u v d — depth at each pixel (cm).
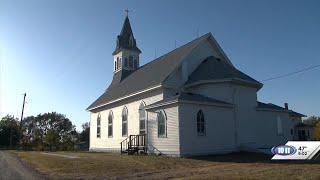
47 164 2145
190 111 2562
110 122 3944
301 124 5541
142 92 3192
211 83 2864
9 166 2136
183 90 3038
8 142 7356
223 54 3425
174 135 2525
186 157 2425
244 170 1658
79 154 3147
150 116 2870
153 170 1817
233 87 2872
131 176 1612
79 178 1569
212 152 2614
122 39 4700
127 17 4859
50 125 11150
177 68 3028
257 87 3083
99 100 4428
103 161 2222
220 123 2723
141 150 2933
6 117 7719
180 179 1431
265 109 3128
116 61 4728
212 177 1431
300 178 1316
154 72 3431
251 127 2956
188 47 3328
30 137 7569
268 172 1518
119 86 4200
